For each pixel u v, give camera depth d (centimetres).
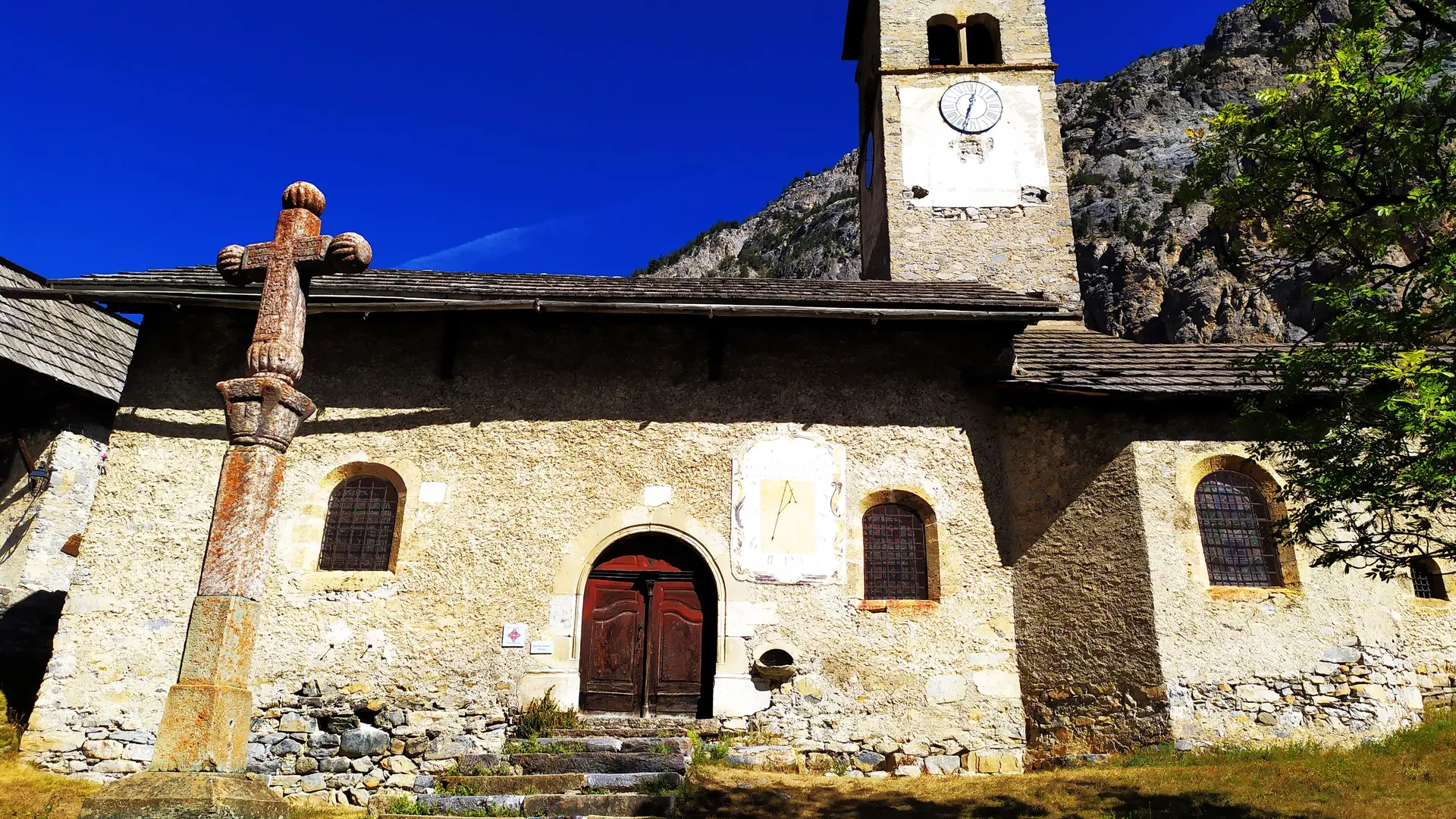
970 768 927
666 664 977
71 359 1424
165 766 523
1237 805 699
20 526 1372
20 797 793
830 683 949
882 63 1595
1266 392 966
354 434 1020
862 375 1067
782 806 747
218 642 551
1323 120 666
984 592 992
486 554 973
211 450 1002
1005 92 1562
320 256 660
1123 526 958
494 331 1070
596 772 822
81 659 918
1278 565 961
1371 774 756
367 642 938
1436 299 643
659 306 996
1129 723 900
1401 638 953
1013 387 1020
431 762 902
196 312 1055
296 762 899
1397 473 595
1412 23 680
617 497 1003
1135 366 1073
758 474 1018
